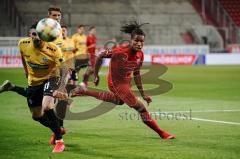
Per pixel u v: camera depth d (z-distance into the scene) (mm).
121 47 20344
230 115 26719
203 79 53281
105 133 21188
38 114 18234
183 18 92312
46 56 17547
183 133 21078
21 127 22688
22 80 50281
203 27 88062
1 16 80125
